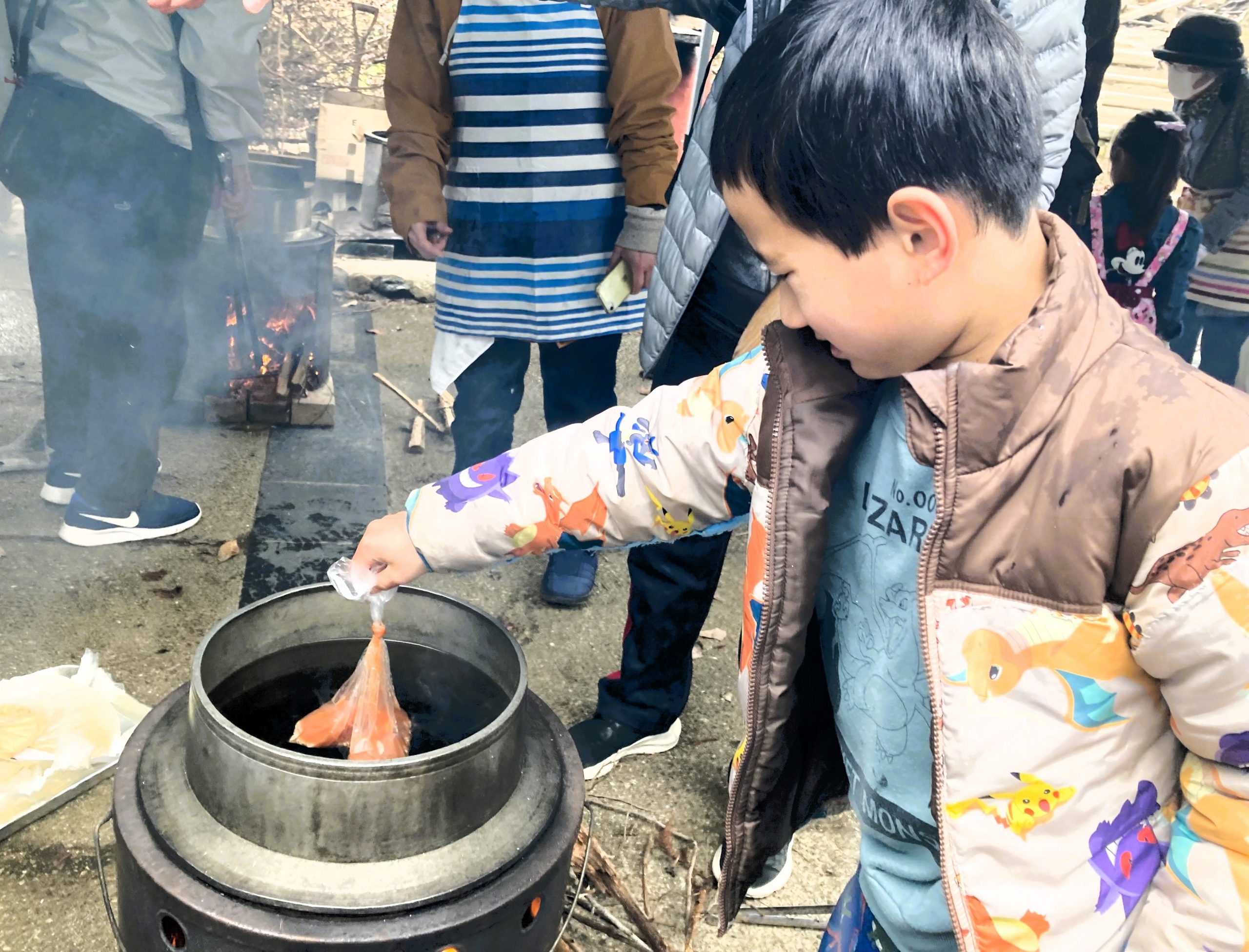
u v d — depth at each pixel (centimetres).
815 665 120
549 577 306
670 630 227
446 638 151
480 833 121
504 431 312
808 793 128
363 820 112
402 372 476
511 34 261
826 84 79
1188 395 81
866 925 128
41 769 207
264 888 111
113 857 196
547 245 275
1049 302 84
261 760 112
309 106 591
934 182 79
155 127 267
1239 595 77
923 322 86
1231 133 431
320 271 399
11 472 340
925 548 89
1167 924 86
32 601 273
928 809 110
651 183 267
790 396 101
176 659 259
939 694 90
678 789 235
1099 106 604
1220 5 589
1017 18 163
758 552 106
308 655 150
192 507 324
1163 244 358
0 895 185
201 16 263
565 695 265
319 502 348
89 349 287
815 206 82
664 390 124
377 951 110
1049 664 87
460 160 276
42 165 262
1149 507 80
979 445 85
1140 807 92
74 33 254
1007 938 92
